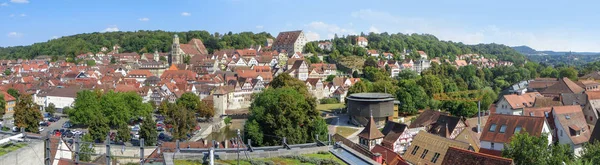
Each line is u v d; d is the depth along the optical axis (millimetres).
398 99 151125
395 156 63469
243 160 38156
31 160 38625
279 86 155500
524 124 71750
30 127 111375
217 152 39594
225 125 143875
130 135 107875
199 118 149625
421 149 66938
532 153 52625
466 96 171125
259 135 95188
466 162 49719
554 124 81188
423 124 98000
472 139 82250
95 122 103375
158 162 39344
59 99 175375
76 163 46031
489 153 72188
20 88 187250
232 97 176625
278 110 94500
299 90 155625
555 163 52594
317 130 93062
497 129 73375
